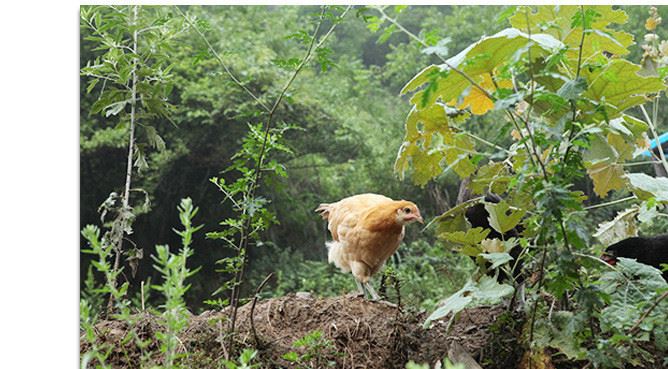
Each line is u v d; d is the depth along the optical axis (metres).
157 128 12.07
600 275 3.39
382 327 3.79
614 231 4.07
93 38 4.18
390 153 13.93
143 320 3.66
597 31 3.13
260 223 3.53
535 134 2.98
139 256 4.10
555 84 3.23
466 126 10.73
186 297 12.54
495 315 3.87
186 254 2.29
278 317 3.93
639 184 3.63
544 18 3.48
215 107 11.70
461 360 3.42
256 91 12.34
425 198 12.98
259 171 3.50
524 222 3.36
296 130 12.84
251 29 15.16
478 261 3.41
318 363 3.50
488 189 4.03
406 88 3.28
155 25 4.21
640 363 3.27
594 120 3.20
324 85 15.39
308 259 13.98
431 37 2.81
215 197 12.91
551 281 2.99
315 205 14.09
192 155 12.38
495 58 3.15
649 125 4.05
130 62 4.34
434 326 3.87
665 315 3.00
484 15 14.42
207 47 3.84
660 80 3.12
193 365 3.37
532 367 3.29
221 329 3.57
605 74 3.07
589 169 3.88
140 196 11.88
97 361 3.48
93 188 11.84
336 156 13.78
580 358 3.08
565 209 3.03
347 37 17.55
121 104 4.24
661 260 3.90
